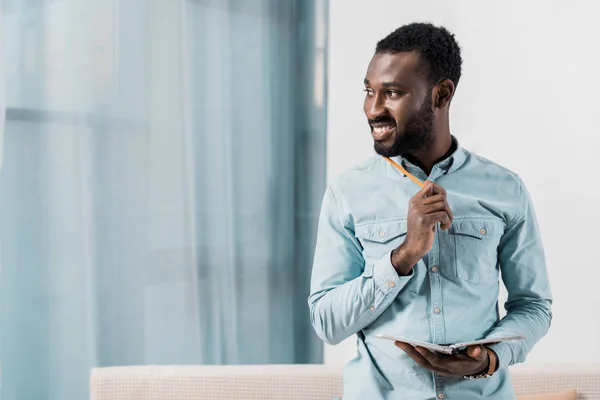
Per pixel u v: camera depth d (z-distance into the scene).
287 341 2.63
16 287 1.86
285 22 2.58
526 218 1.29
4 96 1.81
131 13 2.10
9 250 1.84
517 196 1.28
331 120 2.66
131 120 2.11
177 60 2.23
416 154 1.26
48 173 1.91
